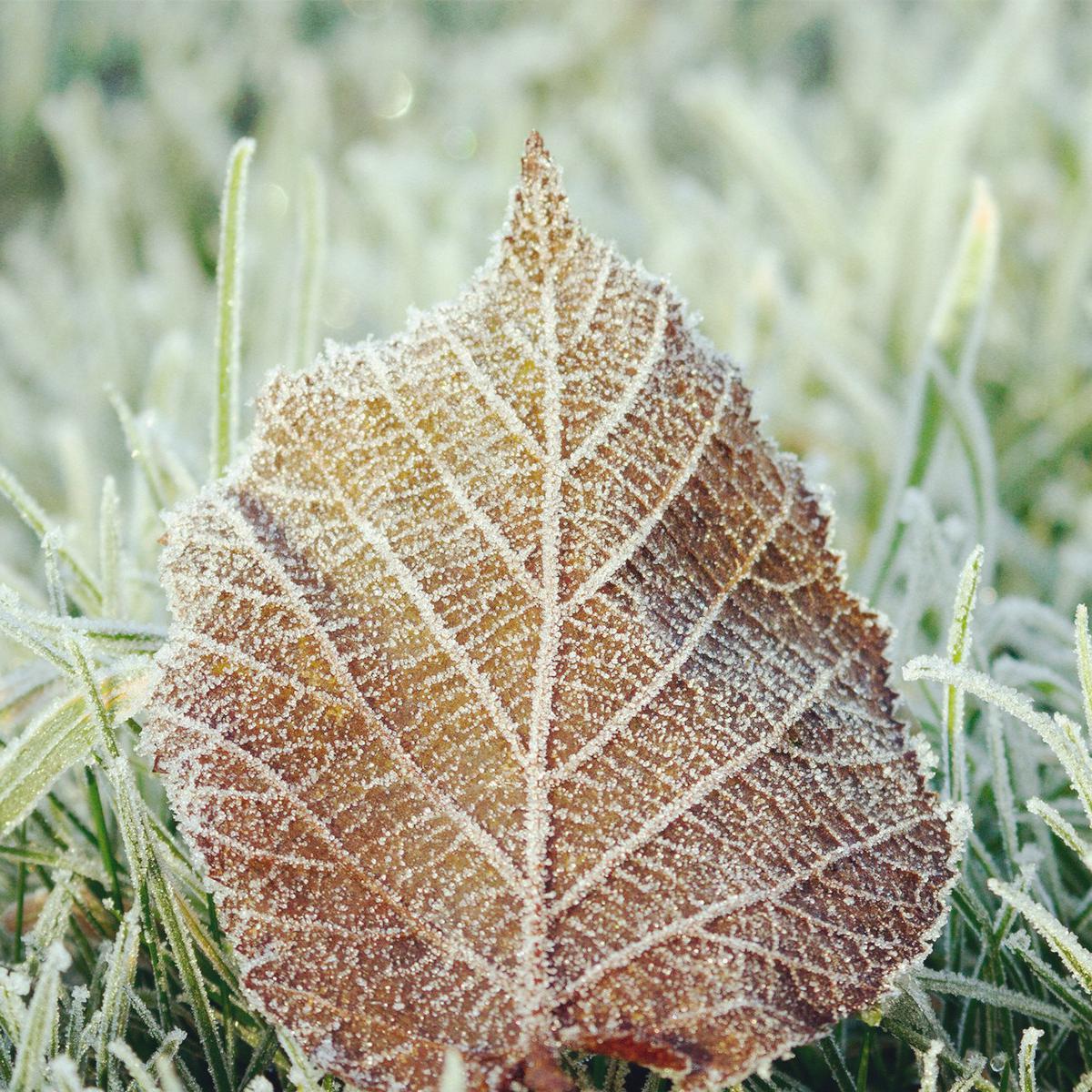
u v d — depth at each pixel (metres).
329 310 0.55
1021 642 0.36
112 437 0.50
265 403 0.30
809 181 0.53
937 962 0.32
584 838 0.29
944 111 0.50
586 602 0.30
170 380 0.41
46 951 0.30
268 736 0.29
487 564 0.30
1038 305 0.51
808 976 0.29
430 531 0.30
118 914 0.30
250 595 0.30
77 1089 0.28
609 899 0.29
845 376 0.43
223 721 0.29
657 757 0.29
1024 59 0.56
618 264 0.30
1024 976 0.31
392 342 0.30
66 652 0.30
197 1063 0.31
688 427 0.30
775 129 0.53
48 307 0.58
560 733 0.29
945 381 0.37
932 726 0.33
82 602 0.34
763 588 0.30
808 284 0.55
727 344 0.48
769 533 0.30
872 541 0.40
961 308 0.37
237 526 0.30
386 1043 0.29
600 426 0.30
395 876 0.29
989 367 0.47
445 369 0.30
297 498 0.30
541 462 0.30
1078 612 0.30
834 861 0.29
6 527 0.44
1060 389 0.46
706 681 0.29
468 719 0.29
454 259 0.48
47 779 0.30
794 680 0.30
